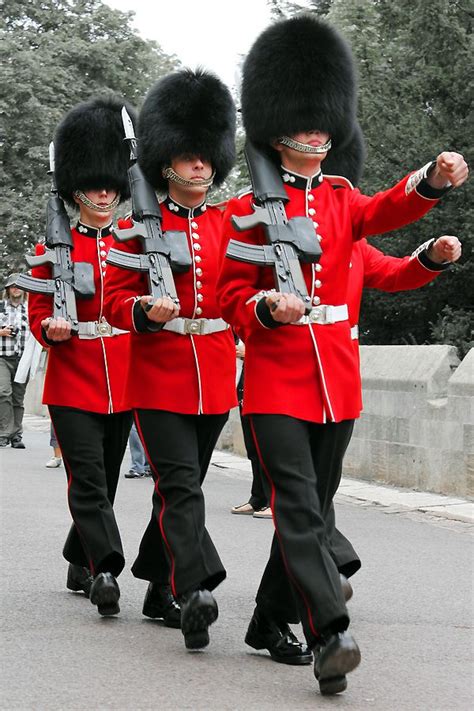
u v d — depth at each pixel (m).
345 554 9.11
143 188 9.02
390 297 27.00
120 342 9.93
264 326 7.30
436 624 9.01
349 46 8.22
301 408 7.48
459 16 25.17
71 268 10.11
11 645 8.37
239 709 6.91
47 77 46.25
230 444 22.02
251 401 7.55
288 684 7.43
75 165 10.50
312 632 7.16
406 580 10.55
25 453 22.27
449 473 15.43
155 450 8.64
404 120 26.09
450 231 25.36
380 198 7.54
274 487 7.45
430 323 26.23
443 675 7.68
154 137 9.16
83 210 10.50
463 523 13.65
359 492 15.92
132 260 8.65
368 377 17.02
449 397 15.37
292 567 7.25
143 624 9.05
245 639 8.16
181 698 7.12
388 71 26.31
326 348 7.57
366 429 17.12
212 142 9.16
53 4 50.50
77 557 9.97
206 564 8.27
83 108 10.62
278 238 7.46
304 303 7.12
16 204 46.84
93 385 9.85
